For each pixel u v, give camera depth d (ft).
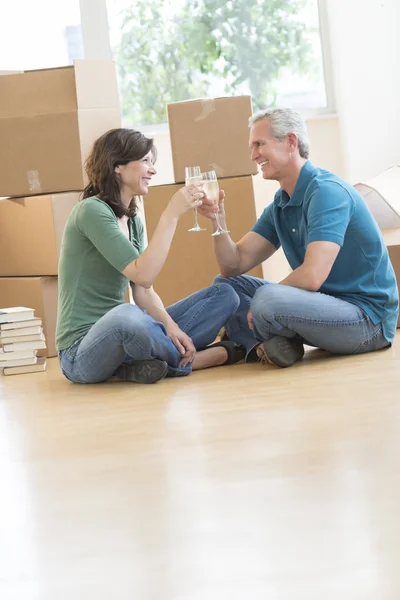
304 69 26.55
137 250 16.07
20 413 13.67
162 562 7.20
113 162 15.08
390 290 15.61
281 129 15.21
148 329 14.55
